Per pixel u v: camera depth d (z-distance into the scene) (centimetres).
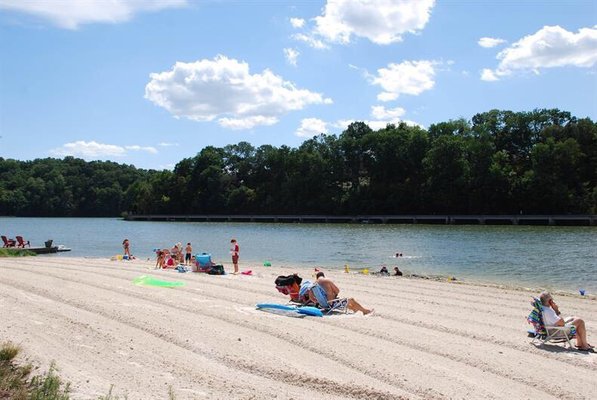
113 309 1420
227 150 14525
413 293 1980
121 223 12012
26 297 1584
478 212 9662
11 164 18438
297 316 1394
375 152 11444
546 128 9750
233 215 12938
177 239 6322
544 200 8912
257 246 5022
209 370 939
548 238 5509
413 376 923
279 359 995
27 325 1202
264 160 13925
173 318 1323
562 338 1175
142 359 991
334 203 11594
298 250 4544
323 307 1487
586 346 1135
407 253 4141
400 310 1548
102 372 910
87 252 4625
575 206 8712
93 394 804
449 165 9812
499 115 10969
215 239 6228
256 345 1089
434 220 9956
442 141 9956
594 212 8594
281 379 907
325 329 1245
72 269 2553
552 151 8888
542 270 3033
